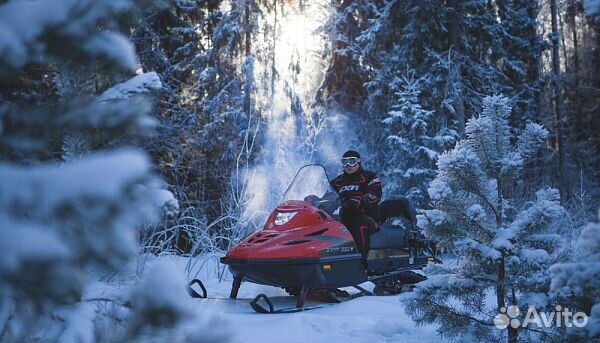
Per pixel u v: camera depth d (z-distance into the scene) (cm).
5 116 110
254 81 1576
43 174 89
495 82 1473
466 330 348
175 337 117
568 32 2983
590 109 2527
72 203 87
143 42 1461
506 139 361
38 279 86
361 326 431
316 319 434
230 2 1644
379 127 1505
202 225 832
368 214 621
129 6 119
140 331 113
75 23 105
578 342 257
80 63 114
